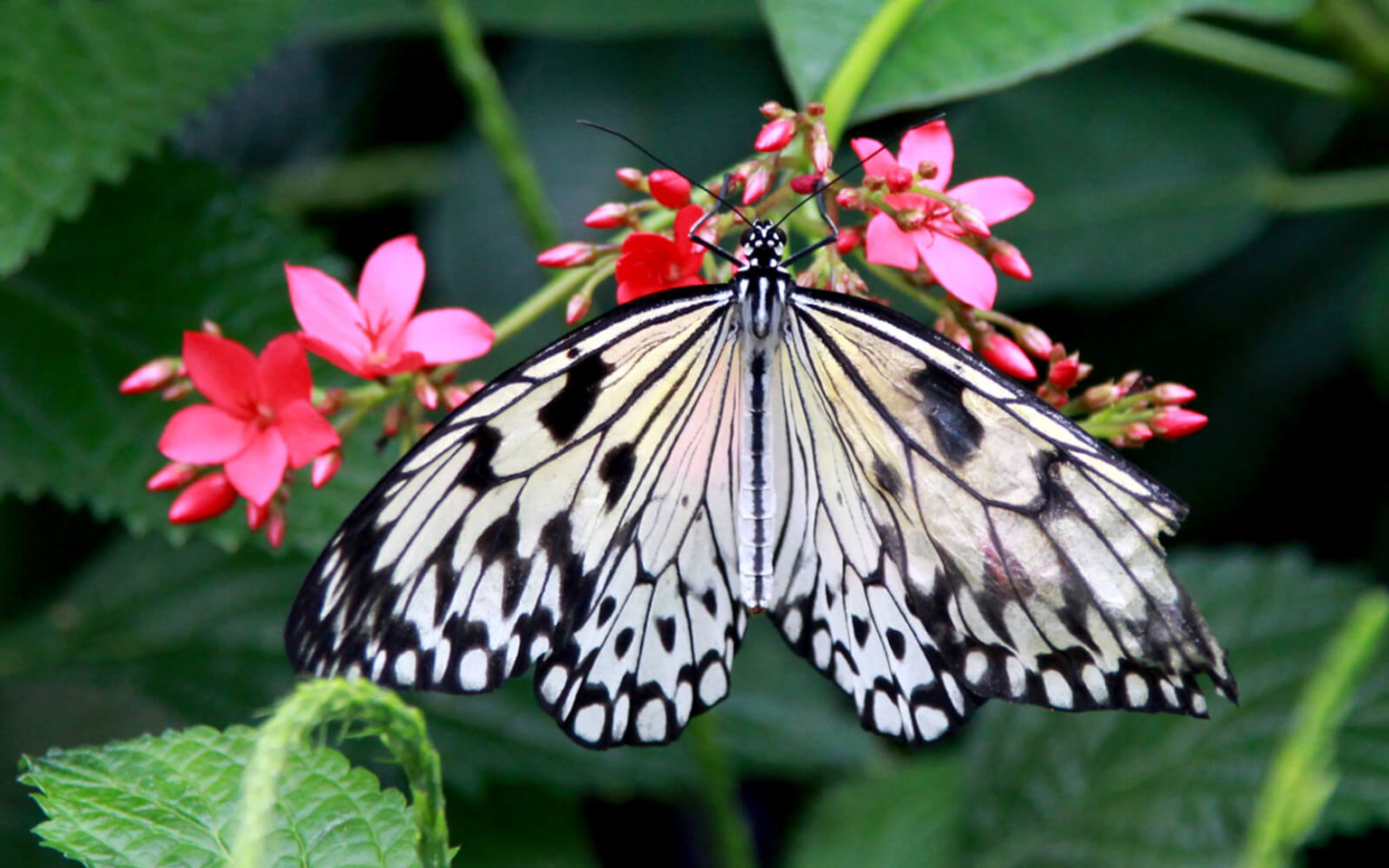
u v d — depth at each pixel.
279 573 1.12
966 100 1.14
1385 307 1.11
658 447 1.03
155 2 1.09
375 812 0.99
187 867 0.99
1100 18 1.07
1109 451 1.01
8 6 1.09
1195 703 1.00
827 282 1.05
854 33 1.07
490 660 1.01
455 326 1.04
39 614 1.12
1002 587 1.01
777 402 1.03
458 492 1.01
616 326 1.02
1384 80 1.11
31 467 1.08
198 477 1.05
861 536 1.02
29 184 1.07
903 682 1.02
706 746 1.09
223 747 1.00
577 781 1.10
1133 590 1.00
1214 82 1.13
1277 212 1.12
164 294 1.09
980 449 1.01
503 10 1.13
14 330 1.09
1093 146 1.13
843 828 1.11
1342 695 0.99
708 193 1.04
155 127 1.08
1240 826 1.09
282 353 1.03
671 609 1.03
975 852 1.11
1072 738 1.11
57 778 1.00
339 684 0.97
